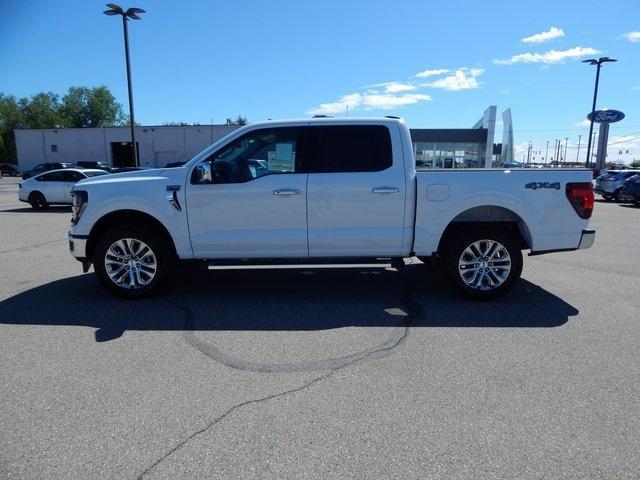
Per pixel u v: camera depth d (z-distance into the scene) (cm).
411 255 557
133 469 259
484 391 343
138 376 367
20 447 278
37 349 420
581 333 460
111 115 10188
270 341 441
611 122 3500
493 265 557
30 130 5356
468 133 3722
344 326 481
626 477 252
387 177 540
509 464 262
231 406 323
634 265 790
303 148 547
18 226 1304
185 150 5134
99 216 548
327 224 546
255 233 549
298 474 254
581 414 312
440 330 469
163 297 584
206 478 252
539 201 542
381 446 278
